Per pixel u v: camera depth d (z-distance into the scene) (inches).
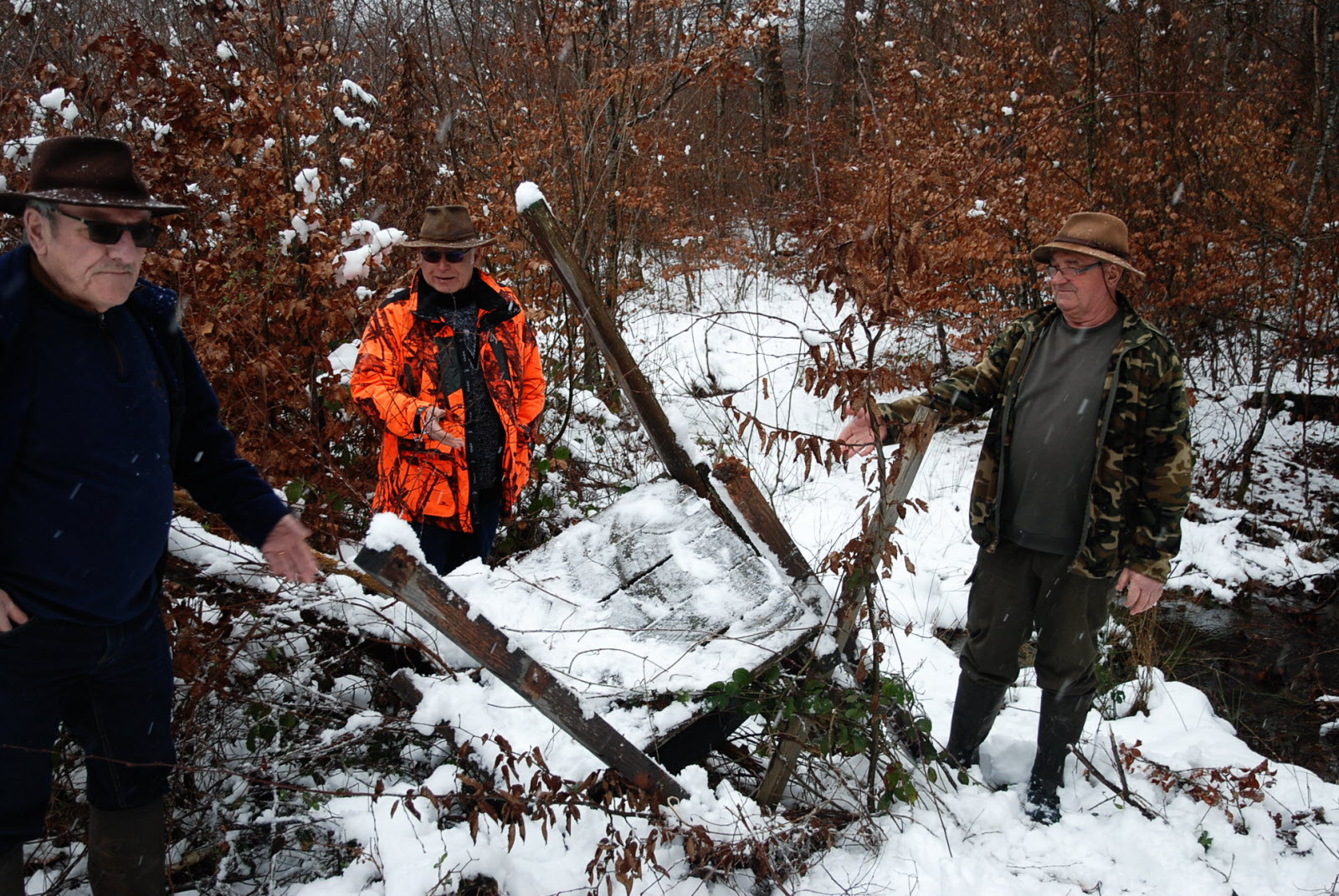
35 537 74.0
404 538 76.5
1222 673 175.9
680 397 319.3
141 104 149.9
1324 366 310.3
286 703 119.7
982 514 120.3
